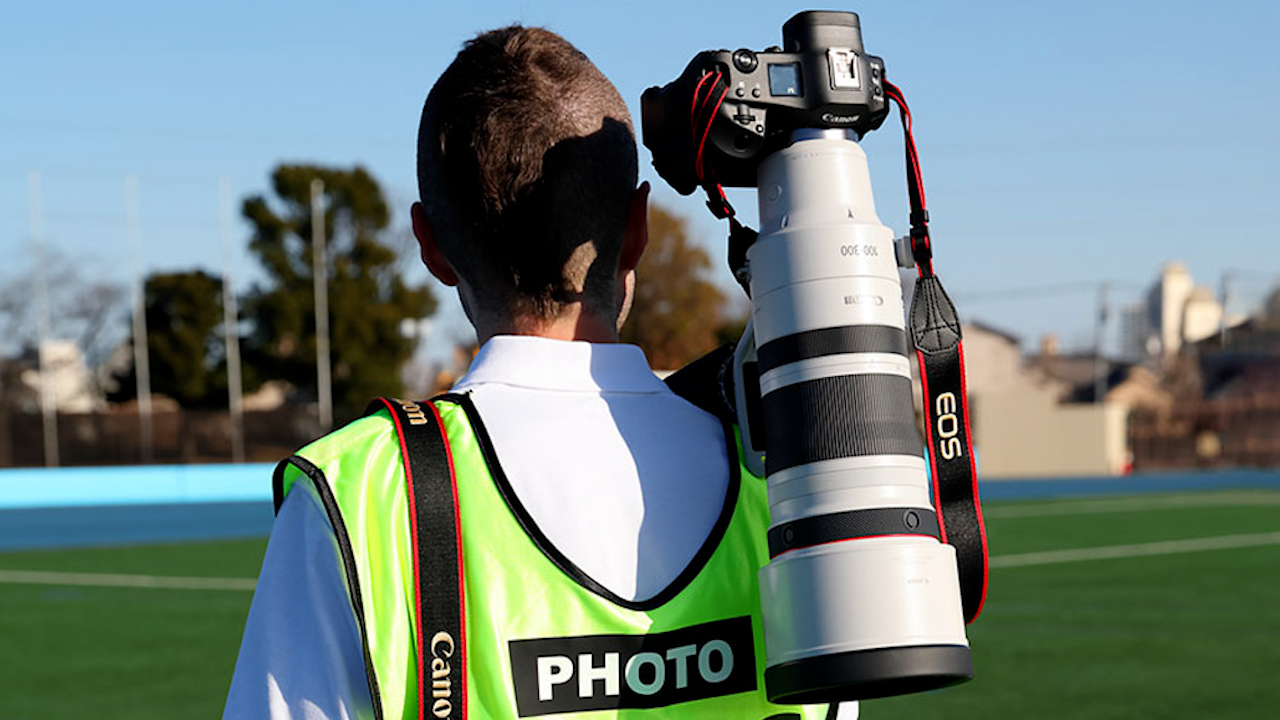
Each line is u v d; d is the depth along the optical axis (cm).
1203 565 1574
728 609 141
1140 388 7681
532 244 142
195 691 845
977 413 5453
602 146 143
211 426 4838
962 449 142
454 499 133
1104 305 6406
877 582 125
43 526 2684
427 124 146
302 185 6000
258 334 6009
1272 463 5872
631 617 137
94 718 767
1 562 1775
